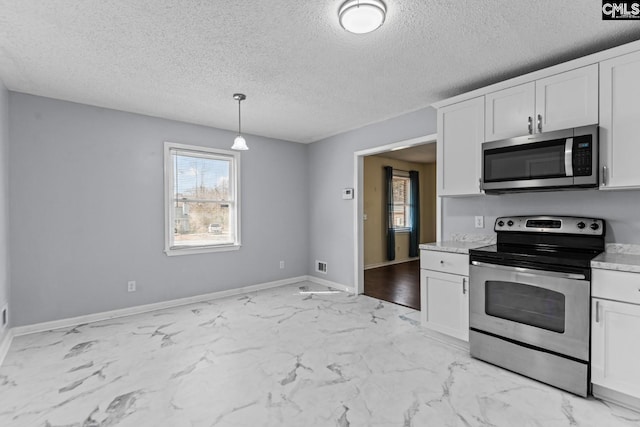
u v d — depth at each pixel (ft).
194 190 14.01
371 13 5.82
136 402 6.56
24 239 10.23
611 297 6.30
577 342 6.69
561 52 7.80
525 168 7.96
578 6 6.04
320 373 7.68
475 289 8.35
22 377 7.54
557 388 6.97
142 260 12.46
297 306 12.97
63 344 9.37
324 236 16.69
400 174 23.66
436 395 6.77
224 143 14.70
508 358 7.75
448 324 9.09
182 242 13.66
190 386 7.14
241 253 15.25
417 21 6.52
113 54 7.89
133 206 12.26
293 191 17.17
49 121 10.67
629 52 6.69
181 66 8.54
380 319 11.39
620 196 7.68
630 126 6.68
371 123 13.94
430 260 9.52
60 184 10.85
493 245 9.39
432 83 9.70
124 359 8.42
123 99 10.93
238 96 10.66
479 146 9.09
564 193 8.54
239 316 11.77
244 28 6.77
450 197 10.72
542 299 7.21
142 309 12.41
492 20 6.49
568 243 8.30
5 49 7.61
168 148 13.10
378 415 6.13
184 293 13.50
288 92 10.41
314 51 7.76
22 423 5.95
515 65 8.52
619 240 7.68
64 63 8.34
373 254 21.62
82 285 11.23
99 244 11.56
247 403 6.52
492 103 8.80
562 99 7.58
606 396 6.50
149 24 6.63
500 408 6.32
